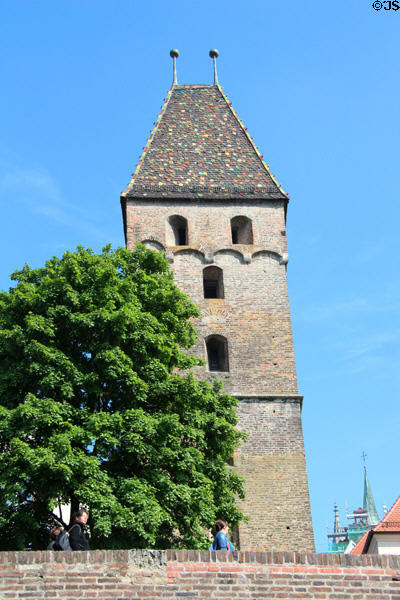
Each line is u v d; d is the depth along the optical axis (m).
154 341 36.66
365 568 21.27
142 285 39.59
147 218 52.06
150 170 54.28
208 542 33.78
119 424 33.53
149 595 20.48
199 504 33.62
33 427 32.47
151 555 20.91
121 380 35.38
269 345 48.69
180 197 52.66
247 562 21.11
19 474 31.33
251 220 52.69
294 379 47.75
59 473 31.38
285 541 43.16
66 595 20.23
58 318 36.31
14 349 35.59
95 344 35.88
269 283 50.62
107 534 30.72
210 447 37.06
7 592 20.11
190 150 56.12
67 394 34.03
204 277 51.41
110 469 34.19
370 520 148.88
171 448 34.59
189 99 60.19
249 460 45.09
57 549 21.83
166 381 36.31
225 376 47.50
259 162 55.94
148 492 32.69
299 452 45.56
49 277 37.69
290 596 20.83
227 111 59.62
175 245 51.91
